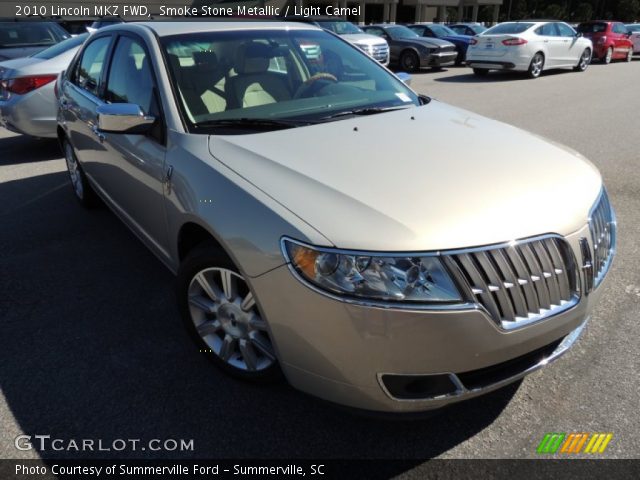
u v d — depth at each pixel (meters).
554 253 2.04
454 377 1.94
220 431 2.34
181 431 2.34
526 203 2.11
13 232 4.41
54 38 10.55
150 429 2.35
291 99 3.14
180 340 2.95
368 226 1.93
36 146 7.26
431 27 18.59
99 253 4.02
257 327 2.37
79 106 4.14
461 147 2.58
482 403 2.46
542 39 14.16
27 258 3.95
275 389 2.57
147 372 2.70
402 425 2.35
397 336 1.86
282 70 3.31
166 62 2.99
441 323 1.84
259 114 2.92
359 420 2.38
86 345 2.92
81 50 4.55
